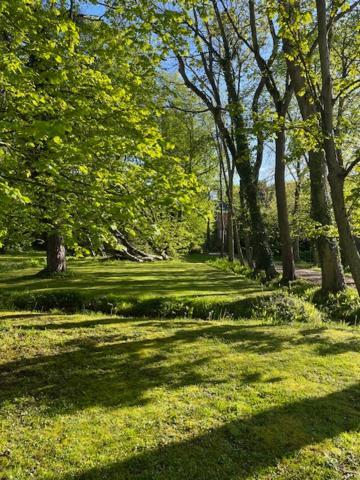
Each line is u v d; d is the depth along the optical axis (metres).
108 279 15.55
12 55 5.34
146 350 6.65
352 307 10.68
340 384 5.26
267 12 6.09
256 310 10.38
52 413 4.41
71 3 10.24
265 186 35.28
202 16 8.05
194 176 6.21
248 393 4.95
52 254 16.67
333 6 5.78
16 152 5.62
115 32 7.46
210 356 6.37
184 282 15.22
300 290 13.33
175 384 5.25
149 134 5.97
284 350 6.70
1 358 6.15
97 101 6.33
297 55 6.30
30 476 3.34
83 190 5.72
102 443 3.83
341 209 5.57
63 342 7.03
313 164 12.41
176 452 3.69
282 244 15.38
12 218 6.64
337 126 7.80
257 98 16.53
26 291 11.88
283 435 3.99
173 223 17.38
